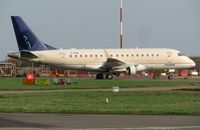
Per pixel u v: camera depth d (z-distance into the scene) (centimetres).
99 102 7769
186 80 18162
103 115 5888
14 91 11031
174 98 8544
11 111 6369
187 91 10569
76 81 16212
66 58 18275
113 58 18088
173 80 18200
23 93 10119
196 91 10569
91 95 9294
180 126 4728
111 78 18975
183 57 18500
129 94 9506
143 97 8781
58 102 7762
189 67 18512
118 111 6300
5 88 12188
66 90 11281
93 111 6319
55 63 18275
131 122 5094
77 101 7962
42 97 8838
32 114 6000
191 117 5644
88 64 18488
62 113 6144
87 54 18462
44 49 18250
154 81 16712
